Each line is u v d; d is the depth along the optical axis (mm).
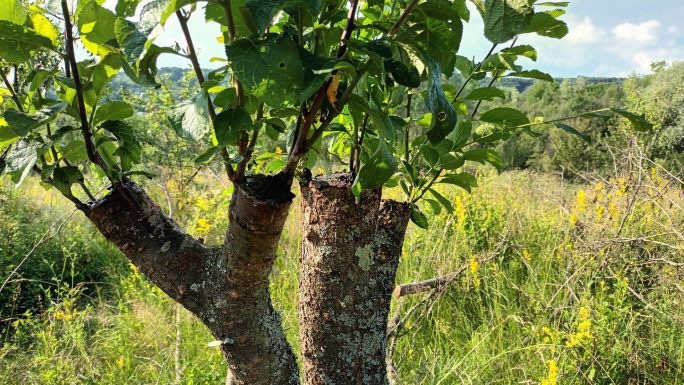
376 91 1350
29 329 4113
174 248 1233
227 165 970
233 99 924
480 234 4664
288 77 750
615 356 2951
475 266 3635
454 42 938
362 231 1298
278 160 1478
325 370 1393
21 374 3502
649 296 3436
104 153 1142
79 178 1156
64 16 903
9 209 5785
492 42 756
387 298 1459
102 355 3795
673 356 3020
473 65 1528
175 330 3805
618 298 3219
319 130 908
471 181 1569
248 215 985
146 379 3383
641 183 3875
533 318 3410
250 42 755
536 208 5949
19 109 1071
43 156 1119
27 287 4875
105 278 5375
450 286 3748
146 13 758
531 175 7840
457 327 3611
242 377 1309
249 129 854
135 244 1229
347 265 1311
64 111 1021
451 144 1434
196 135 850
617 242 3613
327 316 1353
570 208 5000
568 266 3658
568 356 2980
